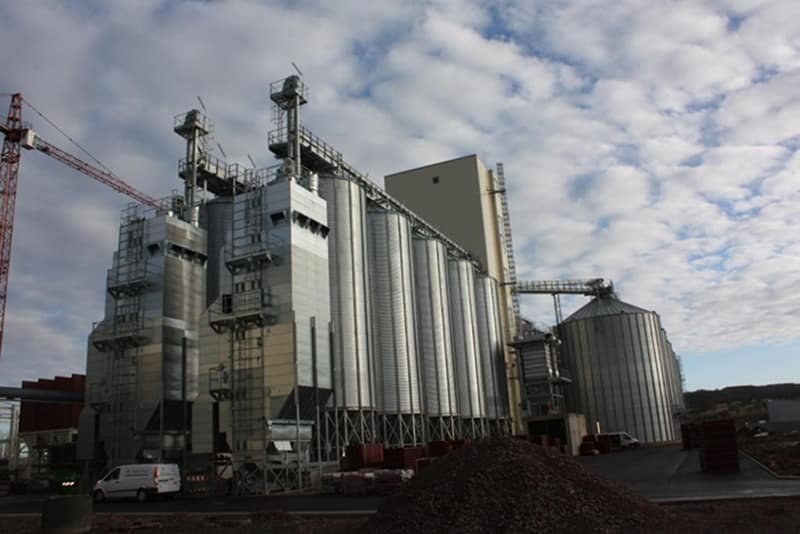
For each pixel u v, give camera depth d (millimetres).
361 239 65438
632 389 102062
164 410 54938
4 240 92250
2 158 93562
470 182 112375
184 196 67375
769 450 54250
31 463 79062
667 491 29500
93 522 28625
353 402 58438
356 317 61500
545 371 97000
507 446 21516
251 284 51125
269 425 46344
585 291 117062
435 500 19344
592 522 17859
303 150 64250
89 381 58281
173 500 43281
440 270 86312
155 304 57438
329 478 41500
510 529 17375
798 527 17422
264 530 23016
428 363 80875
